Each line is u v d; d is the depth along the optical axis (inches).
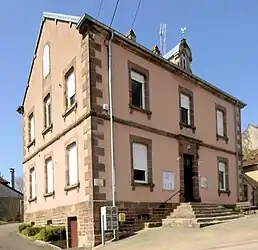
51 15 754.2
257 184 1334.9
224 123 927.0
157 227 610.9
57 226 649.6
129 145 633.6
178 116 765.3
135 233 575.2
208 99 876.6
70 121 649.6
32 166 840.3
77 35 644.7
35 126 834.8
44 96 780.0
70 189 628.4
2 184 1664.6
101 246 523.8
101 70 609.9
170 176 709.9
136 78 684.1
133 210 612.7
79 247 547.8
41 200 765.3
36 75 845.2
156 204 661.9
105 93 607.8
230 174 912.3
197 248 417.1
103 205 565.0
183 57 885.2
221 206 769.6
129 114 647.1
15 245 582.9
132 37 783.7
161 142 706.2
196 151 799.1
